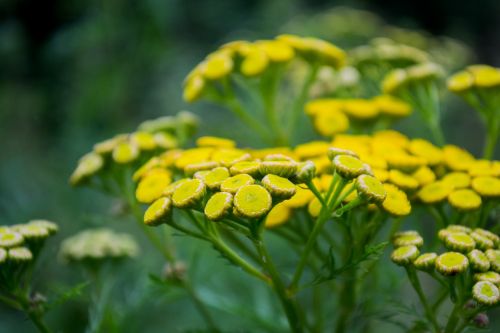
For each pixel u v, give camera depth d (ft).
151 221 0.77
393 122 1.08
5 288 0.85
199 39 3.98
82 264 1.05
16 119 2.89
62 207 1.90
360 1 4.49
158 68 2.80
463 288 0.77
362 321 0.98
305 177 0.75
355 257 0.80
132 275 1.33
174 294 1.06
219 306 1.07
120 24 2.44
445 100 1.76
